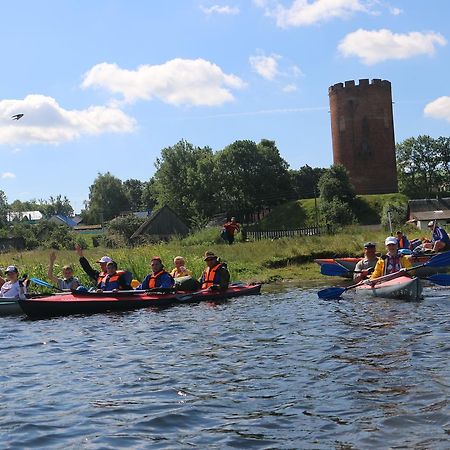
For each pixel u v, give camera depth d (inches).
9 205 6161.4
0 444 194.5
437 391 221.6
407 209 2721.5
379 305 465.7
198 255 871.7
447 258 538.9
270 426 200.1
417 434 183.0
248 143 3383.4
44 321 485.1
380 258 545.0
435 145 4402.1
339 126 3063.5
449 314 399.9
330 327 378.9
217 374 271.4
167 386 255.6
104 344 364.5
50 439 197.9
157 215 2246.6
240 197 3329.2
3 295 565.3
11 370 299.9
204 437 193.9
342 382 244.4
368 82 2994.6
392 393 224.5
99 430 204.7
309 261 904.3
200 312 491.5
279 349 318.7
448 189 4456.2
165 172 3449.8
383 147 3024.1
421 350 289.6
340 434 188.5
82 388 258.5
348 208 2753.4
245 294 609.3
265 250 952.9
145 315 489.4
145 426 206.7
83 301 522.0
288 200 3508.9
